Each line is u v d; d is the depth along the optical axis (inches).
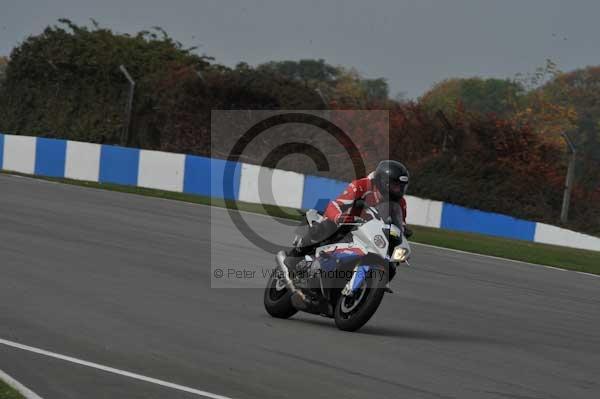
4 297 1202.6
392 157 3838.6
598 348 1226.6
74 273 1456.7
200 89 4249.5
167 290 1386.6
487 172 3585.1
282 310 1249.4
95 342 973.8
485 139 3713.1
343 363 964.0
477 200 3479.3
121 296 1290.6
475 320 1390.3
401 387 876.0
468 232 3395.7
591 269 2337.6
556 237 3292.3
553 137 4389.8
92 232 1998.0
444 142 3769.7
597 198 3548.2
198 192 3612.2
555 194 3511.3
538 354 1130.7
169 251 1835.6
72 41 4953.3
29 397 732.0
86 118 4741.6
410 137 3855.8
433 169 3654.0
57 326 1044.5
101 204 2640.3
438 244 2551.7
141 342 991.0
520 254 2508.6
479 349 1125.1
